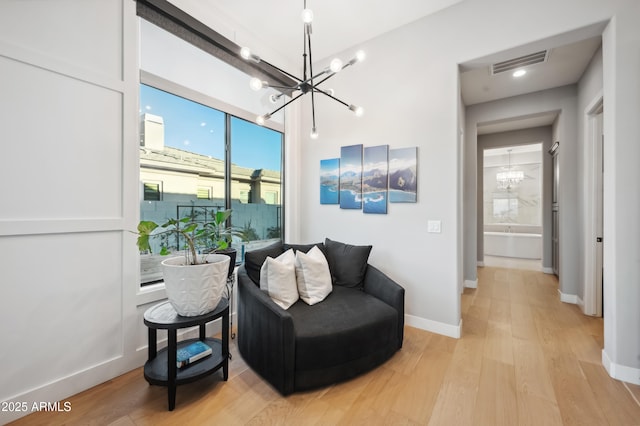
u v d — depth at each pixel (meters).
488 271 4.99
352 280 2.49
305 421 1.42
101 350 1.75
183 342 2.02
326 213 3.29
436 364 1.95
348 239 3.08
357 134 3.00
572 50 2.66
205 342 2.01
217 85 2.60
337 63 1.62
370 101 2.90
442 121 2.47
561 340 2.31
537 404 1.53
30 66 1.48
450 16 2.42
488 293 3.68
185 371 1.60
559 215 3.59
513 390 1.66
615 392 1.62
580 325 2.62
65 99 1.60
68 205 1.61
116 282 1.82
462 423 1.40
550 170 4.76
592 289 2.88
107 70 1.77
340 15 2.53
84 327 1.68
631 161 1.72
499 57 2.29
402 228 2.69
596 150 2.88
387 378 1.79
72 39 1.62
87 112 1.69
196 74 2.42
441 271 2.46
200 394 1.64
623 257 1.74
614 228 1.77
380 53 2.82
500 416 1.45
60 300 1.59
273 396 1.62
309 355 1.61
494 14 2.22
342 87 3.11
